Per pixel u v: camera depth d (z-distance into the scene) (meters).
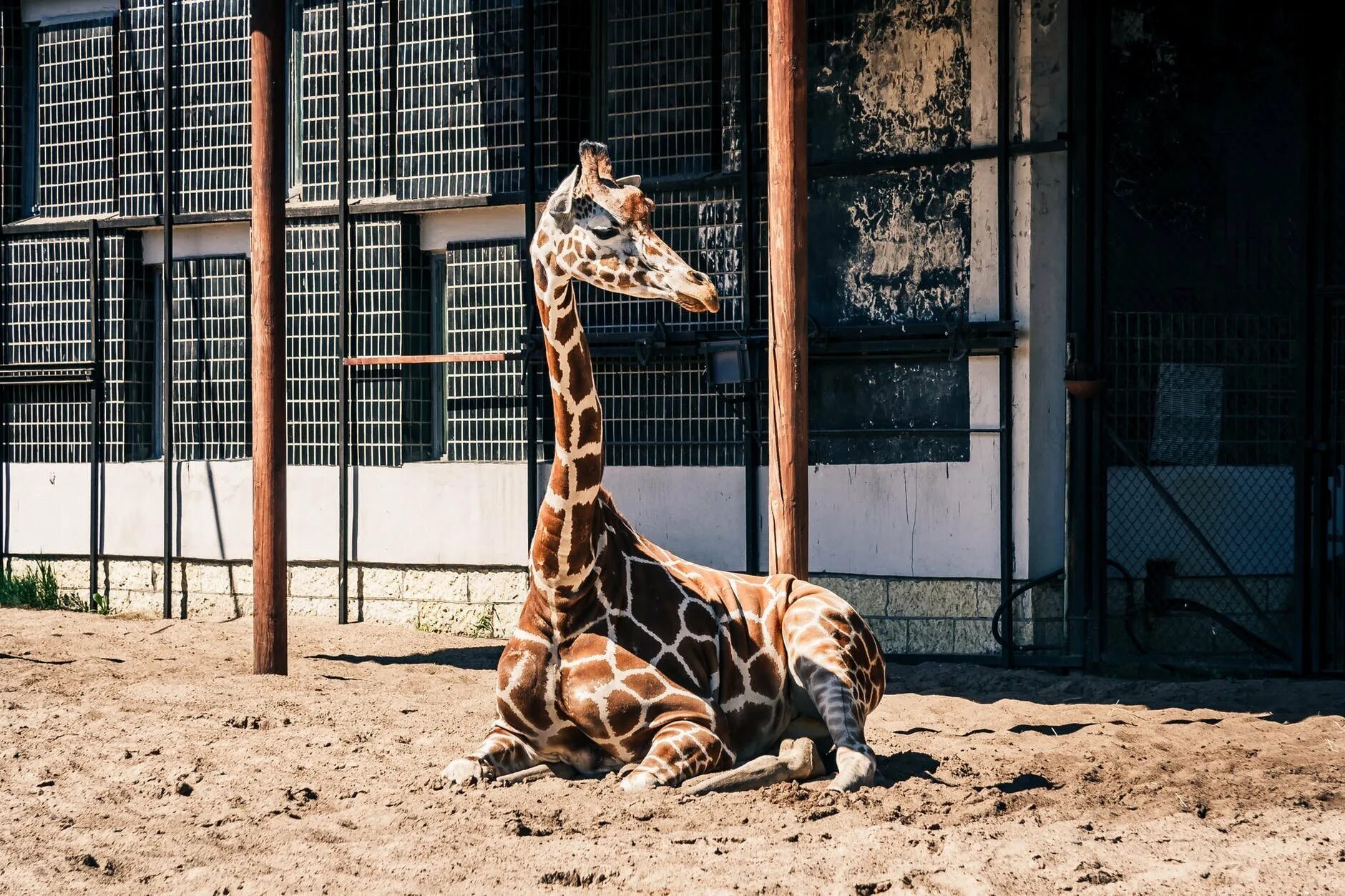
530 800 6.09
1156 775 6.75
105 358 14.01
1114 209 10.79
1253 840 5.37
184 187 13.75
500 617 12.32
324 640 11.97
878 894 4.75
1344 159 10.59
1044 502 10.88
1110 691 9.66
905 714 8.78
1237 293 10.85
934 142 10.99
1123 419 10.71
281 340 9.91
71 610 13.93
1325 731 8.01
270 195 9.78
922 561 10.98
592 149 6.07
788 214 7.94
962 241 10.91
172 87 13.76
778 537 7.93
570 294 6.21
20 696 9.13
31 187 14.64
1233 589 10.80
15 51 14.49
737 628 6.77
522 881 4.96
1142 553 10.80
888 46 11.12
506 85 12.41
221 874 5.11
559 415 6.27
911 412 11.04
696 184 11.67
